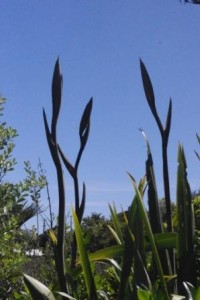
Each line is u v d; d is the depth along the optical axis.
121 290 2.86
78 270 3.11
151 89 3.26
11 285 4.37
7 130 4.58
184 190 3.10
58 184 2.91
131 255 2.86
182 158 3.14
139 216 2.90
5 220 4.54
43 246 5.14
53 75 2.96
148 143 3.20
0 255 4.35
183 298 2.73
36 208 4.89
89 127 3.11
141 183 3.24
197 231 4.11
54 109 2.95
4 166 4.52
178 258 3.04
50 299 2.75
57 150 2.92
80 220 3.14
